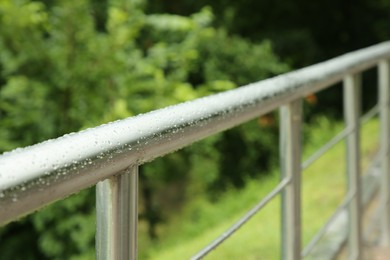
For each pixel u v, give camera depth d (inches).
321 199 237.8
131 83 297.6
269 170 405.7
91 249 294.8
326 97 495.5
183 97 293.4
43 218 290.0
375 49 123.1
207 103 56.4
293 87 76.1
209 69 411.5
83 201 285.6
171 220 362.3
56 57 299.9
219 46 420.5
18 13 293.9
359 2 576.7
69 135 40.1
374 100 540.1
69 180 38.3
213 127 56.4
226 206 350.3
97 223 45.5
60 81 297.3
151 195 365.1
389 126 145.1
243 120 63.3
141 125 46.3
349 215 118.1
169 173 364.2
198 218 353.1
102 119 282.2
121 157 43.4
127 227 45.8
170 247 332.8
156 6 476.7
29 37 300.4
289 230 81.7
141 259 331.3
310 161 93.3
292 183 80.8
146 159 47.3
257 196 345.4
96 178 41.6
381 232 147.8
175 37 383.6
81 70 297.1
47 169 36.5
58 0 311.4
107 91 298.0
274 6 528.4
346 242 162.4
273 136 410.6
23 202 35.1
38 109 294.7
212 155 379.6
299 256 83.2
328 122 454.0
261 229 216.4
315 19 562.3
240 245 199.8
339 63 98.4
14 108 291.0
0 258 320.5
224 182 395.5
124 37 304.0
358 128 115.8
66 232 298.5
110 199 44.9
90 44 301.6
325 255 155.8
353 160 115.5
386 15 577.9
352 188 116.6
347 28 581.3
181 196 377.1
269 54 430.9
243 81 423.5
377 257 142.0
